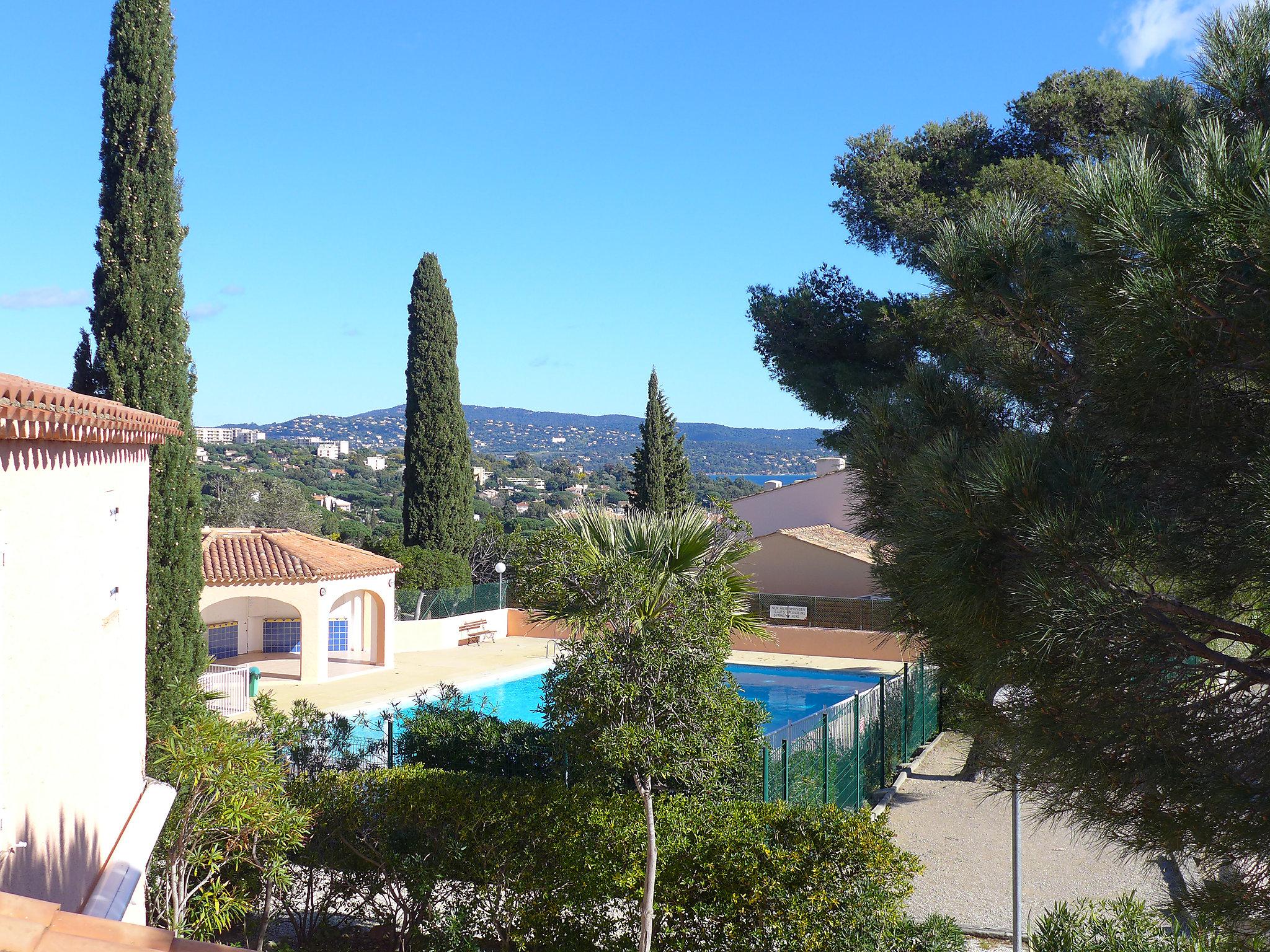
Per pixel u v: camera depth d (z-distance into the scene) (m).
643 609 7.98
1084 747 4.68
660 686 7.62
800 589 33.16
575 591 7.86
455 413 38.06
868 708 15.22
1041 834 13.24
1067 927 6.97
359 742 11.36
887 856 8.19
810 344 17.84
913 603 5.78
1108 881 11.34
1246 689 4.56
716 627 7.88
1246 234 4.13
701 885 8.48
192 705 11.38
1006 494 4.78
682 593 7.98
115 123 13.12
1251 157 4.22
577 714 7.89
